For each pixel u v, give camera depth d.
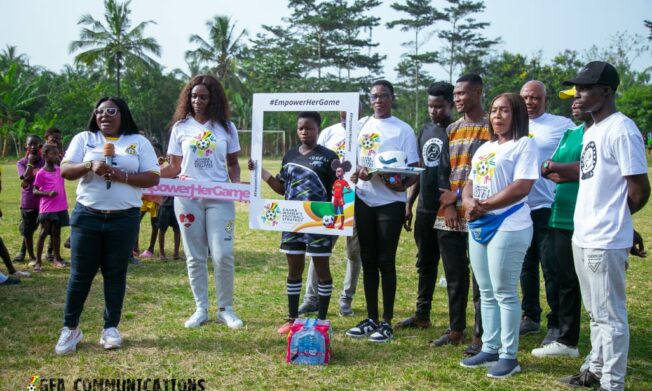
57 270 7.27
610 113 3.68
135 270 7.40
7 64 59.38
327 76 56.06
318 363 4.28
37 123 38.75
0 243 6.62
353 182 4.79
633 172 3.45
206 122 5.27
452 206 4.58
